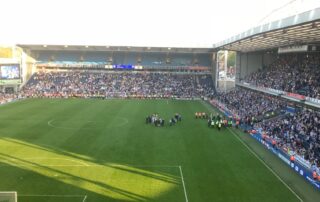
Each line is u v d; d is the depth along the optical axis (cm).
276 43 5753
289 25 3631
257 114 5419
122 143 3988
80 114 5853
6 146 3781
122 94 8488
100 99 8038
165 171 3089
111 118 5522
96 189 2650
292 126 4338
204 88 9012
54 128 4719
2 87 8438
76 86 8831
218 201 2505
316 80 5350
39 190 2614
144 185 2753
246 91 7481
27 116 5591
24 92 8400
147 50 9262
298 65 6462
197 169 3169
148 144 3972
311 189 2784
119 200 2466
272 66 7388
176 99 8338
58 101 7550
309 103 4578
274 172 3153
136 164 3256
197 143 4084
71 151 3631
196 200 2506
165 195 2573
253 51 7900
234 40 5812
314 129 4041
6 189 2623
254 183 2869
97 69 9638
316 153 3350
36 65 9531
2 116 5572
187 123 5256
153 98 8381
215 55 9194
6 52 8169
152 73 9638
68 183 2756
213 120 5138
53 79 9150
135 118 5566
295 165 3228
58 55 9644
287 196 2630
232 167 3256
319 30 3931
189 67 9625
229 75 12225
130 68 9562
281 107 5475
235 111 5984
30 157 3403
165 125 5069
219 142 4162
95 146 3841
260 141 4234
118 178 2889
